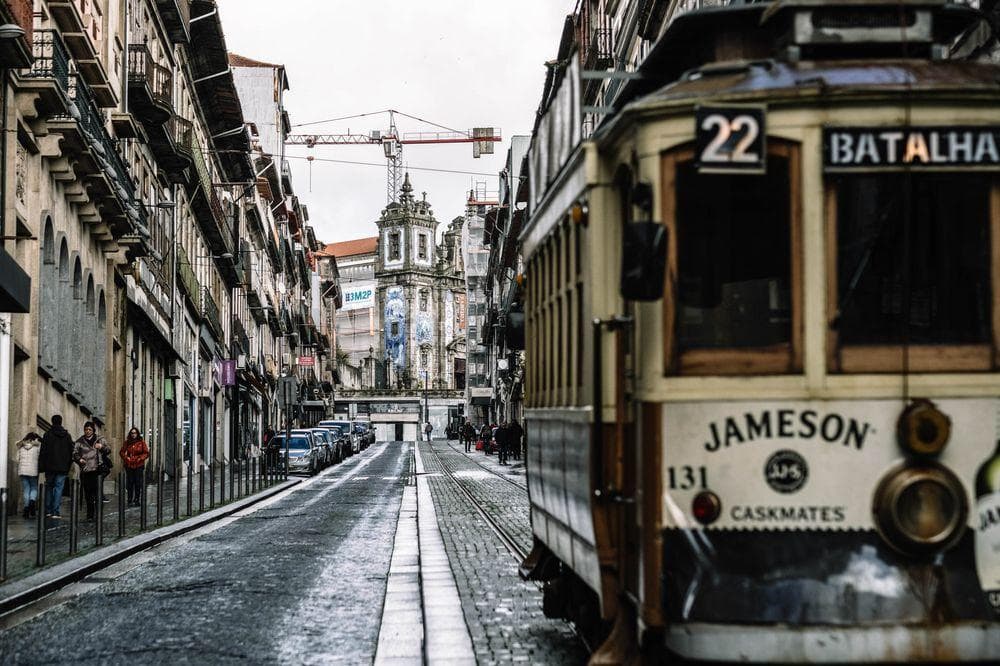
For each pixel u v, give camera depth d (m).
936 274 6.19
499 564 15.36
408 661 9.01
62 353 29.06
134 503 28.30
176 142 43.16
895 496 5.97
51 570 14.32
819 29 6.87
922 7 6.92
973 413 6.12
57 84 24.75
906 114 6.14
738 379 6.13
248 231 75.81
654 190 6.26
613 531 6.84
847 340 6.15
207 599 12.51
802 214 6.17
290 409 45.12
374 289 186.00
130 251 36.31
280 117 93.88
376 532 21.16
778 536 6.05
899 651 5.89
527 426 10.62
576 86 7.38
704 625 5.94
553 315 8.62
